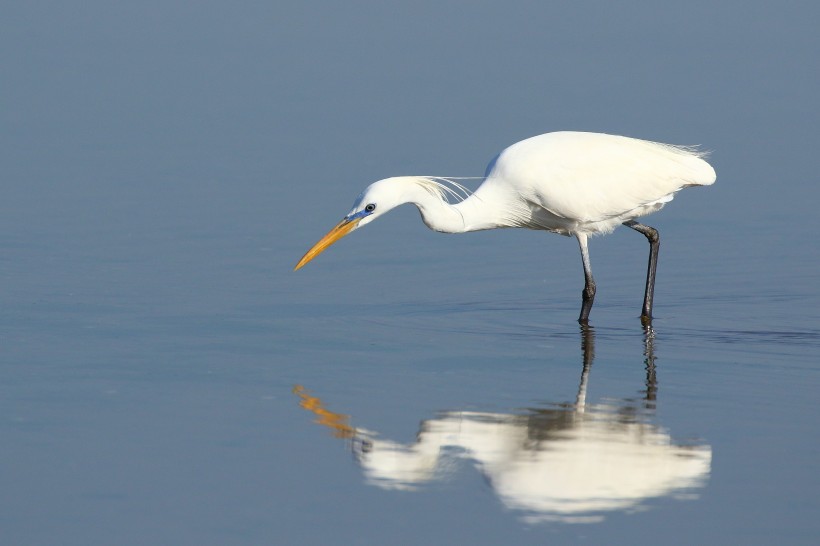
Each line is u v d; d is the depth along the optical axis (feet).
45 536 29.58
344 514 30.89
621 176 49.88
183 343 45.80
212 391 40.29
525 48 93.91
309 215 64.39
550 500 31.81
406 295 53.67
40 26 99.14
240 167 71.82
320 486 32.60
